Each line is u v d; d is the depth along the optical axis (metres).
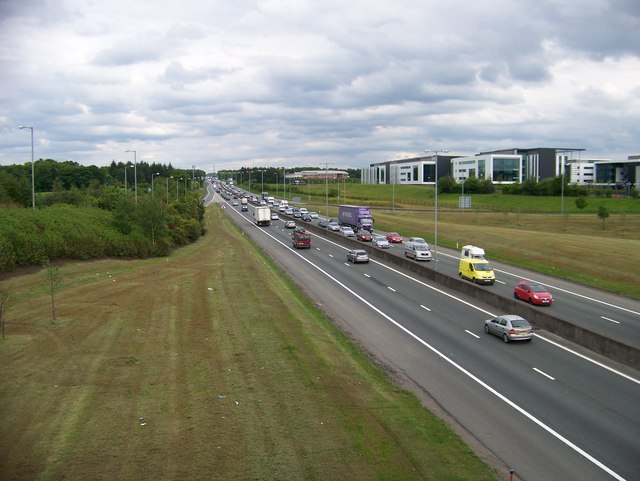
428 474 16.91
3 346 28.16
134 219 70.25
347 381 24.97
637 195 158.62
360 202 175.00
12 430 18.91
